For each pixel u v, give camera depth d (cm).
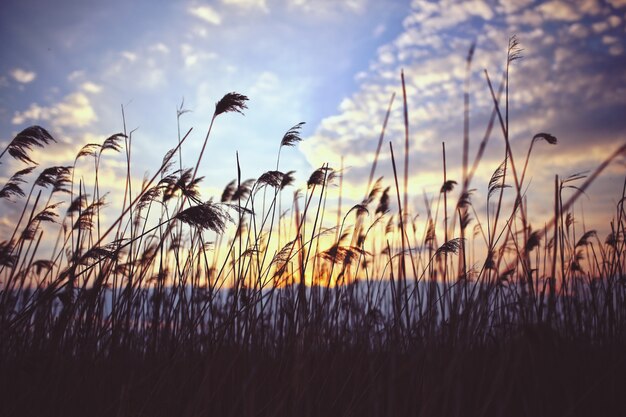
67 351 300
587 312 374
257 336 337
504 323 295
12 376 287
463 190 202
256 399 297
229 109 360
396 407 266
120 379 293
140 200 351
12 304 323
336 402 306
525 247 266
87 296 302
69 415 278
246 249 357
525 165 256
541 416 240
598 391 276
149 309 383
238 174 340
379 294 377
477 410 248
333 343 363
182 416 275
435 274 298
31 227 352
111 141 402
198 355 305
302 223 338
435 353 264
